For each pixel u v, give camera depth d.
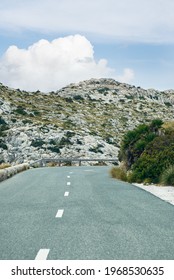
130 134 33.47
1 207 14.27
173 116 163.25
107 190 19.62
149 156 26.77
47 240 9.10
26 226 10.75
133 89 194.88
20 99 133.38
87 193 18.30
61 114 121.38
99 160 63.44
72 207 14.02
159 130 32.06
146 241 8.97
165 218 11.81
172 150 26.12
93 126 118.19
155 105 178.75
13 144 82.00
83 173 35.22
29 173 35.53
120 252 8.10
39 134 86.31
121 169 31.45
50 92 166.00
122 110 157.00
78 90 182.75
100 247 8.48
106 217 11.99
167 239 9.16
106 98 175.75
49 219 11.75
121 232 9.91
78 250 8.26
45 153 78.81
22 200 16.12
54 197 16.95
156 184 23.47
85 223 11.08
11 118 100.19
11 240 9.13
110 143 94.19
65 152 80.06
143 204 14.69
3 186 22.69
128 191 19.12
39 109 123.19
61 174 33.53
